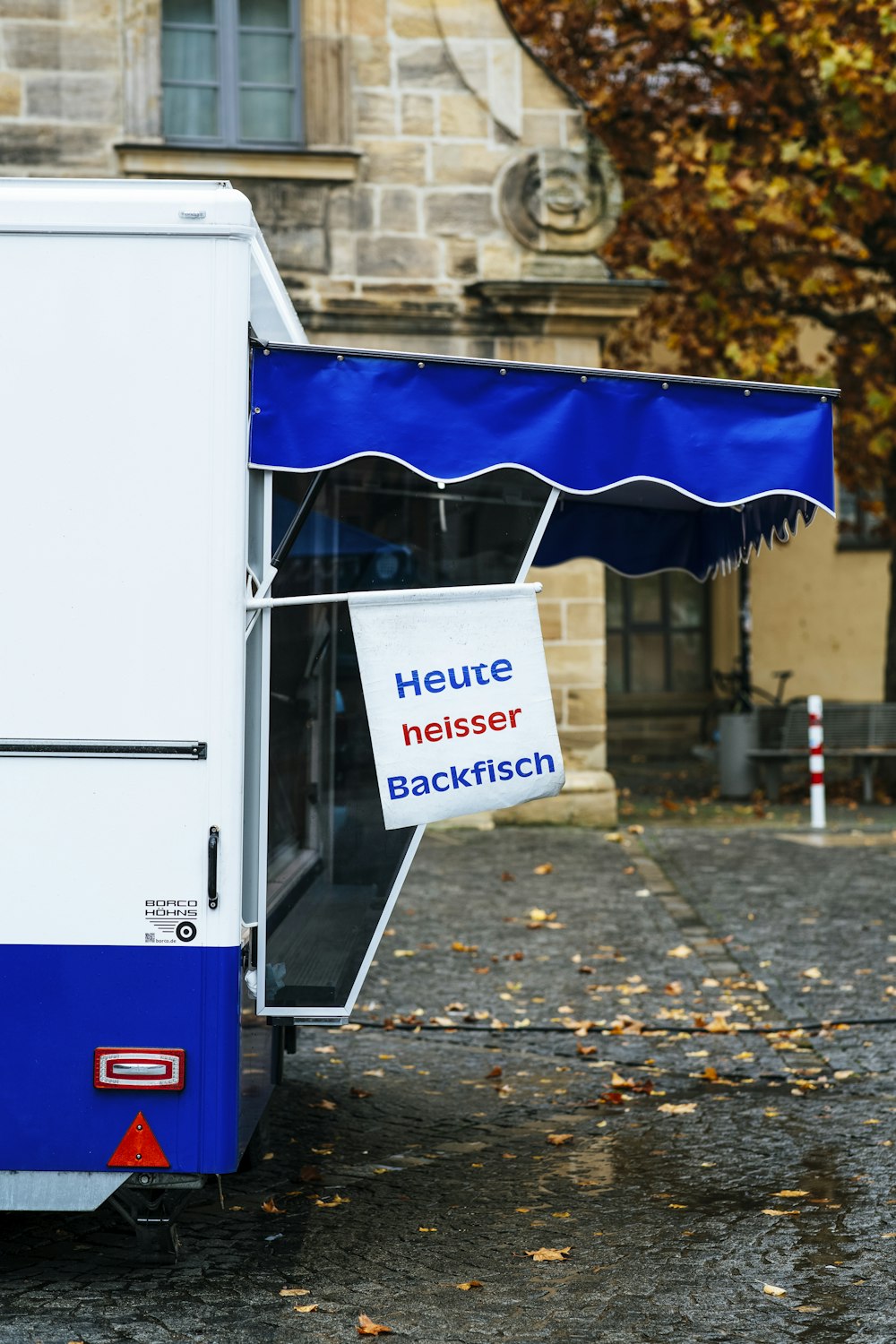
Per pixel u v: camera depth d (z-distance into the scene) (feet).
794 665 72.23
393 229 43.21
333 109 42.88
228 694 14.05
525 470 14.92
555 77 43.47
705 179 44.68
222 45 43.16
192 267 14.08
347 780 15.65
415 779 14.88
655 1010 25.91
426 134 43.24
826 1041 24.03
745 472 15.30
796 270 48.65
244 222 14.05
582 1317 13.74
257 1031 16.35
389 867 15.55
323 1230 16.14
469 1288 14.47
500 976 28.04
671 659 72.84
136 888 14.06
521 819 44.06
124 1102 14.08
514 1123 20.29
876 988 26.71
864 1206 16.62
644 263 51.13
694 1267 14.94
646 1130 19.85
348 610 15.67
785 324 48.70
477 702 14.99
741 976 27.78
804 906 32.81
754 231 47.01
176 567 14.06
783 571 72.02
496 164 43.50
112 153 42.27
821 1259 15.10
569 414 15.05
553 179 43.42
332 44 42.80
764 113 48.65
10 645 14.05
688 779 61.62
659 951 29.60
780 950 29.37
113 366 14.07
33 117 41.91
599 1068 22.99
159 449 14.08
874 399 48.26
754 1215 16.44
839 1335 13.29
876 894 33.76
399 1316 13.79
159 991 14.05
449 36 43.16
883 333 51.52
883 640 72.18
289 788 15.65
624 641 72.43
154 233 14.03
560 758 15.12
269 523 14.62
